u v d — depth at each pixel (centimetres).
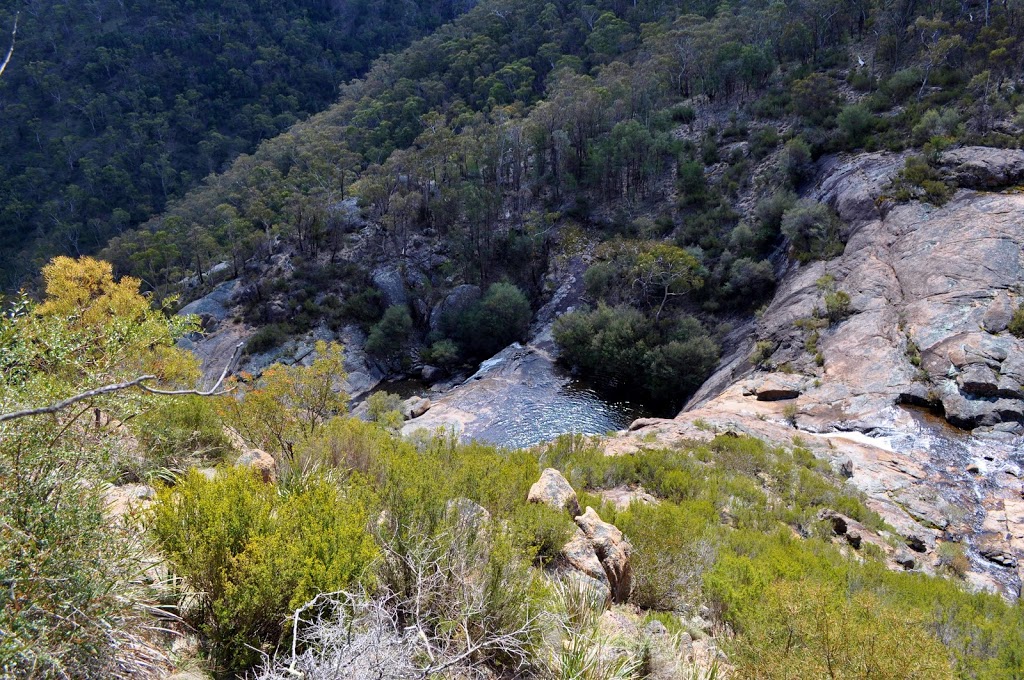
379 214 5159
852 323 2425
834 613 446
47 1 11194
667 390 3088
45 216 8181
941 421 1867
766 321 2891
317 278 4603
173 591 311
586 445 1449
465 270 4581
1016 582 1170
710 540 793
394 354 4081
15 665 222
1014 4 3878
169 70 10644
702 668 439
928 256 2470
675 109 5116
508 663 343
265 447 887
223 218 6338
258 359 4031
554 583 441
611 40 7131
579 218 4666
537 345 3797
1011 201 2506
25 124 9462
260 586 303
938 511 1409
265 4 12481
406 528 383
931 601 812
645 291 3628
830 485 1418
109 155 9012
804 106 4162
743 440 1622
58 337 314
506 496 575
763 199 3694
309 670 250
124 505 375
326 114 9112
